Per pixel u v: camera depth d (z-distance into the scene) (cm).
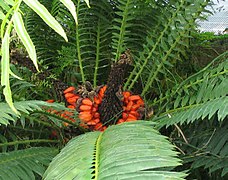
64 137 101
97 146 60
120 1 115
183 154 91
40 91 116
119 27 119
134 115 107
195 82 99
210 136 94
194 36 138
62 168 54
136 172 46
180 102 104
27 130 99
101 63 128
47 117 95
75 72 127
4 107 74
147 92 122
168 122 87
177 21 113
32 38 123
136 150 52
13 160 76
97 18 123
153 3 116
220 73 93
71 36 124
